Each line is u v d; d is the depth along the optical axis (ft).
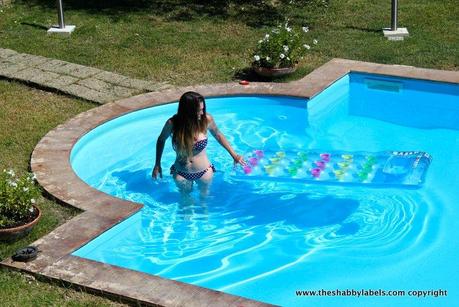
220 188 26.50
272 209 25.26
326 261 22.36
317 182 27.04
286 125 31.81
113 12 44.04
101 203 23.30
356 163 28.53
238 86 33.53
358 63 36.37
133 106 31.22
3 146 27.63
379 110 33.32
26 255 19.99
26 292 19.03
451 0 45.09
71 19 42.68
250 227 24.17
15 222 21.31
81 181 24.70
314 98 32.94
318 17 42.91
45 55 37.11
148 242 23.11
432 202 25.67
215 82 34.35
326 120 32.40
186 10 44.42
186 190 25.77
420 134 31.12
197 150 25.05
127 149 29.43
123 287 18.93
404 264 22.20
